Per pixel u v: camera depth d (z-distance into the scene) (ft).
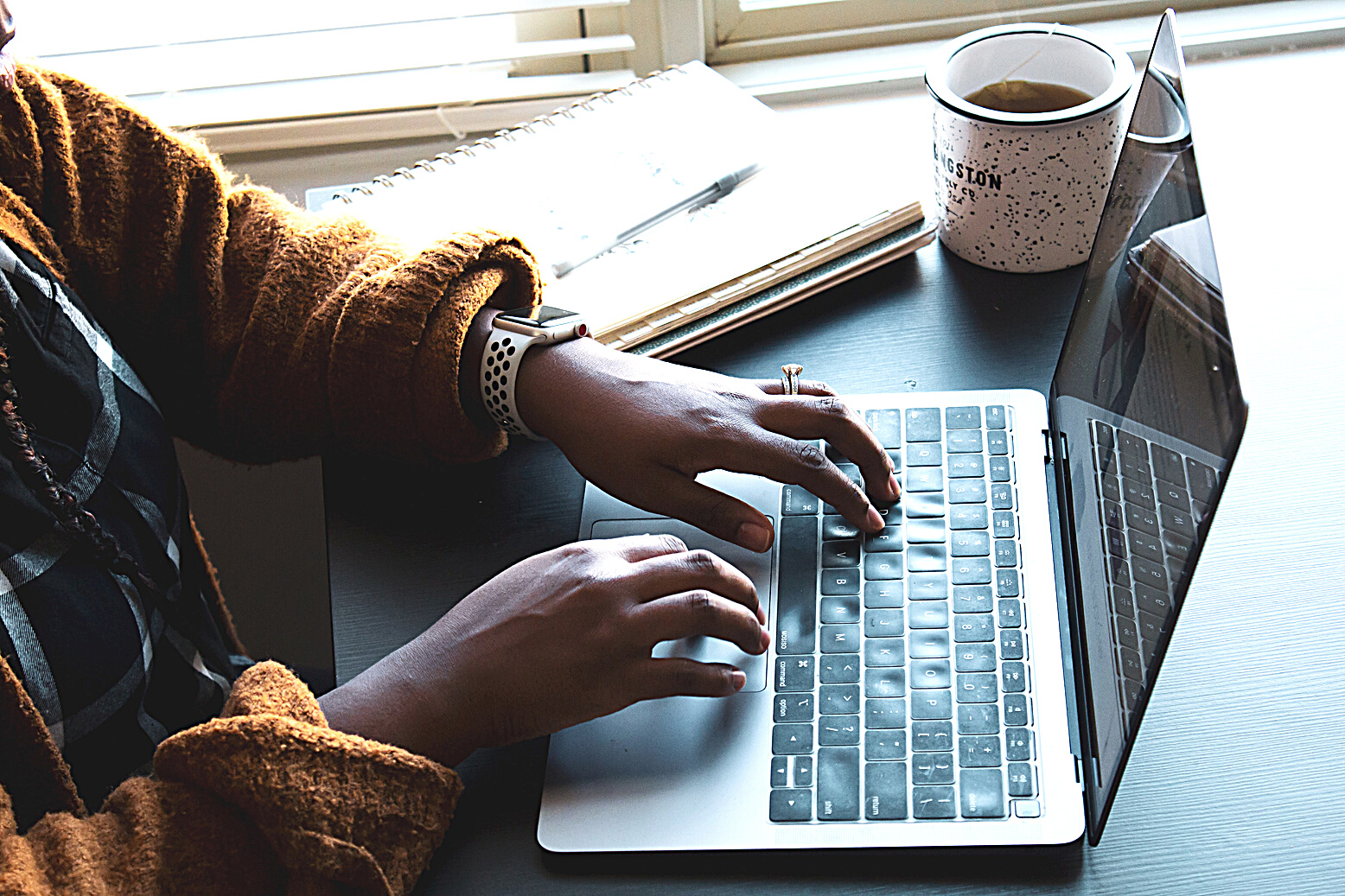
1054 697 1.73
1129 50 3.30
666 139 2.93
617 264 2.58
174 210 2.37
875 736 1.71
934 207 2.76
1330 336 2.27
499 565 2.10
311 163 3.47
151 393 2.57
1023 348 2.39
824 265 2.59
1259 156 2.74
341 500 2.28
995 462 2.12
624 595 1.79
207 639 2.41
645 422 2.11
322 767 1.58
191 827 1.56
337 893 1.55
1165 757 1.66
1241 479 2.04
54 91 2.27
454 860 1.65
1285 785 1.61
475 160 2.94
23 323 1.97
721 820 1.63
